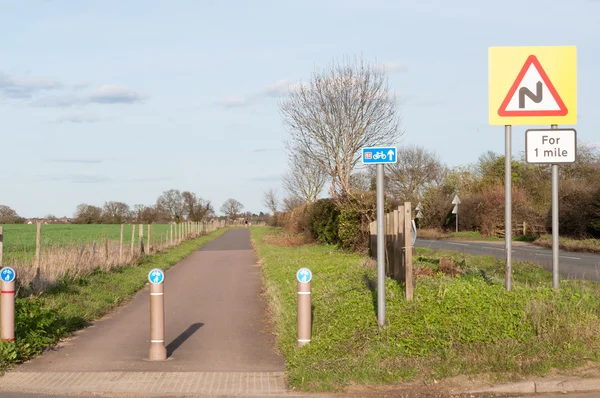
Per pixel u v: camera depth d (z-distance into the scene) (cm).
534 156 959
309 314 884
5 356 845
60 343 998
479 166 6881
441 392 713
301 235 3988
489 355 770
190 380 777
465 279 1204
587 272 1808
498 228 4856
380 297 894
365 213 2273
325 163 2978
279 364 856
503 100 965
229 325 1146
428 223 5812
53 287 1363
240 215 13388
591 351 791
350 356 801
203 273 2177
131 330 1111
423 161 7012
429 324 868
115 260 2033
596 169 4666
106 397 718
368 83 2905
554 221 1003
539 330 827
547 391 715
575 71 960
